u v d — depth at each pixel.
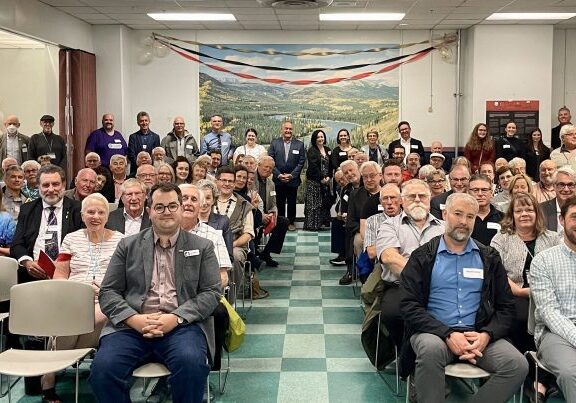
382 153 10.03
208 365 3.11
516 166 6.51
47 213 4.51
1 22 7.53
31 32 8.35
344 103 11.23
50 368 2.98
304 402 3.61
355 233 6.12
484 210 4.50
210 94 11.22
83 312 3.27
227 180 5.48
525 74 10.51
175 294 3.21
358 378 3.98
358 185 6.70
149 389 3.83
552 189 5.76
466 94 10.92
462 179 5.10
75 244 3.94
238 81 11.21
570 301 3.15
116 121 10.70
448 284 3.22
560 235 3.81
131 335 3.08
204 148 9.98
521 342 3.58
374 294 3.91
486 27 10.47
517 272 3.75
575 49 11.01
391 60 11.11
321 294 6.18
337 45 11.14
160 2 8.79
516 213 3.79
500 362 2.97
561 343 3.01
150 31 11.06
